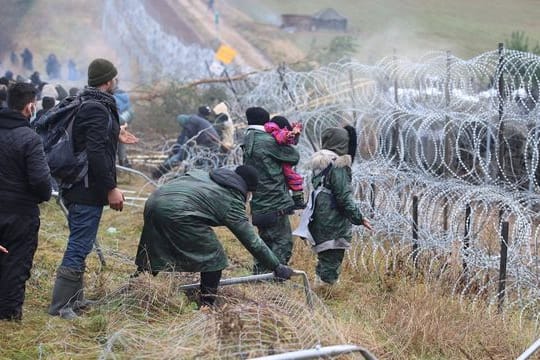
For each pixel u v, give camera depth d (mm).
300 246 8516
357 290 7301
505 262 6531
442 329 5895
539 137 7898
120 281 6828
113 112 5973
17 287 5723
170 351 4723
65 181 5953
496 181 7645
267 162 7355
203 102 17234
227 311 4871
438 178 8172
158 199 6074
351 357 4953
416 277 7336
